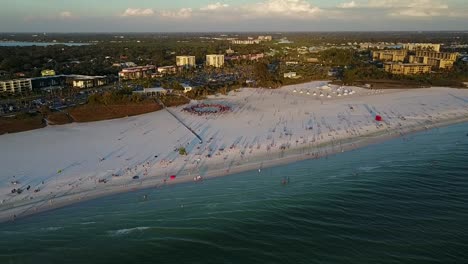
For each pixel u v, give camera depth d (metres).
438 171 117.56
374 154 136.50
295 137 156.50
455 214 89.94
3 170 119.31
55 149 140.12
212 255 76.25
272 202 97.62
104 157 131.75
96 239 82.56
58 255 77.38
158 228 86.25
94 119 184.88
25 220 90.94
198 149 140.88
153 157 132.00
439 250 76.38
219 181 113.38
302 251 76.75
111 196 103.38
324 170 120.94
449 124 180.62
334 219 88.38
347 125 175.75
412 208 93.12
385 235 81.62
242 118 190.00
